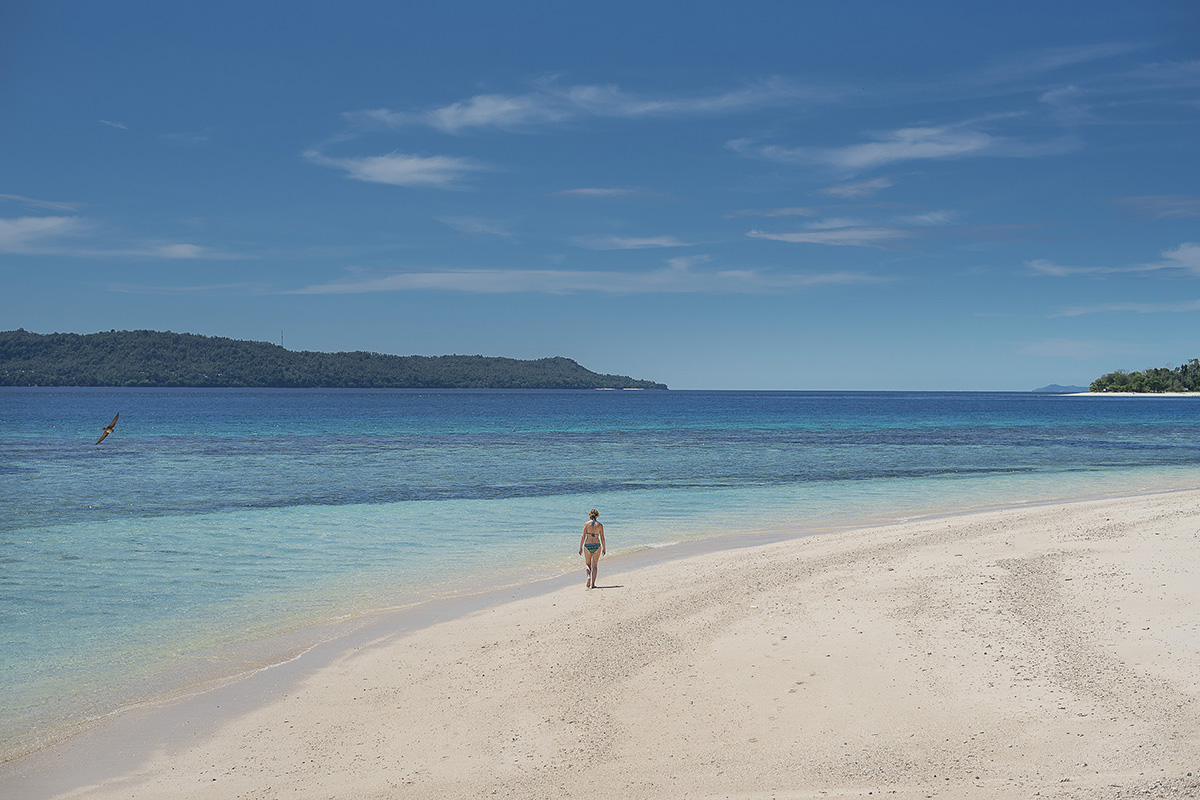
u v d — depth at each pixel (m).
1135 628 11.02
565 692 9.89
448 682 10.44
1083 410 146.38
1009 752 7.65
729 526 23.67
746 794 7.15
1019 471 39.91
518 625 12.95
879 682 9.67
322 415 109.62
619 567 17.67
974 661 10.16
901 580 14.64
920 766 7.50
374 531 22.67
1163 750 7.35
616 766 7.88
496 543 20.94
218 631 12.90
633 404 188.00
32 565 18.06
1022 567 15.18
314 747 8.61
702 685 9.90
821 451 52.94
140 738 8.91
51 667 11.23
